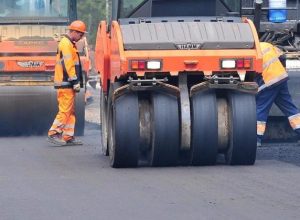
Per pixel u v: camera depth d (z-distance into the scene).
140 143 18.34
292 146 21.70
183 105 18.05
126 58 17.67
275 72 21.22
